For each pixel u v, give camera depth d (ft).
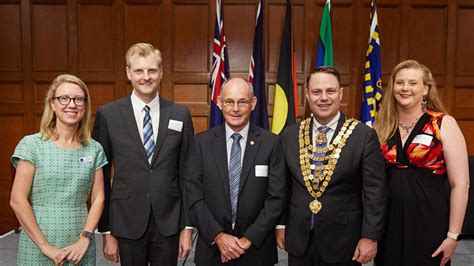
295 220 5.95
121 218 6.32
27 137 5.84
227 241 5.91
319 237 5.77
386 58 13.38
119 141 6.38
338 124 6.05
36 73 13.60
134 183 6.32
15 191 5.62
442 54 13.39
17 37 13.53
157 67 6.37
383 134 6.39
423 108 6.30
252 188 6.10
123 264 6.39
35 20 13.46
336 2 13.24
